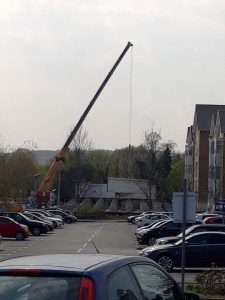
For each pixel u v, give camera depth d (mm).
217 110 101812
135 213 100625
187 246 24953
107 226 74250
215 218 43469
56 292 6180
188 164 107312
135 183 105250
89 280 6281
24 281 6336
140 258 7504
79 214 94500
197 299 8219
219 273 19172
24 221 53406
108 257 7148
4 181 83750
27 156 94688
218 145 87312
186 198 16266
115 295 6453
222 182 86125
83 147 115438
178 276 24031
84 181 105438
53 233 57188
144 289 7070
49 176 80688
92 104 79812
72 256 7219
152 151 103125
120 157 137000
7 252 35219
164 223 38312
